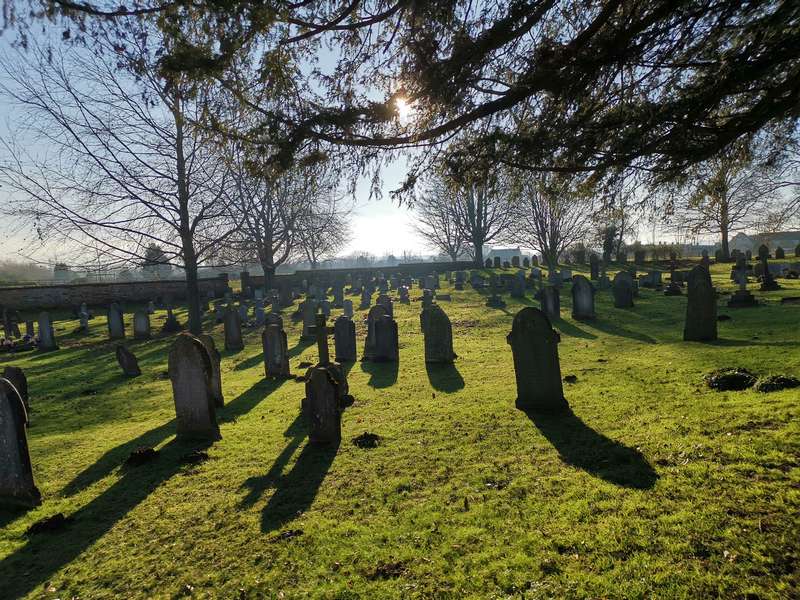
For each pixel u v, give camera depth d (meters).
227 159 4.98
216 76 4.24
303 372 12.90
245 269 39.66
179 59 4.07
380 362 13.24
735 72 3.82
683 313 17.58
